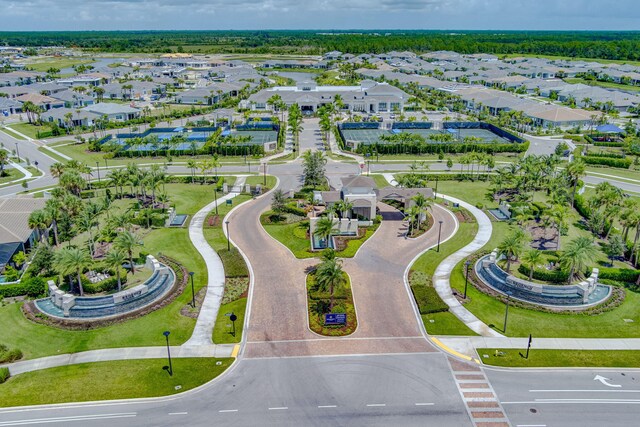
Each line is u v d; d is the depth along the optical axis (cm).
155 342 6000
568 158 14138
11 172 12988
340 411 4941
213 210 10250
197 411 4947
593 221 9012
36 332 6188
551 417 4884
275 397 5134
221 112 19412
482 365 5622
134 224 9475
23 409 4950
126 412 4928
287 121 19138
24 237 8006
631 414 4934
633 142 15100
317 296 6962
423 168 13350
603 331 6250
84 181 9975
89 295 6881
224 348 5900
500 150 14988
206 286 7300
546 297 6825
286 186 11812
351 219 9212
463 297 6994
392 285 7338
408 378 5412
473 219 9750
